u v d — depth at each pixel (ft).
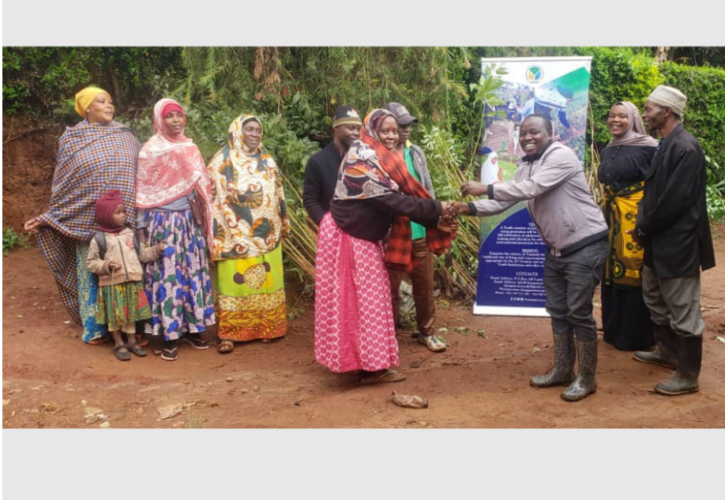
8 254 23.68
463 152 25.71
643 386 14.78
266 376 15.76
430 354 17.30
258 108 21.27
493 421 12.75
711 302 22.54
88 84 25.75
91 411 13.23
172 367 16.12
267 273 17.69
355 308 14.23
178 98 21.06
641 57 33.32
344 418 12.91
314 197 16.46
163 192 16.42
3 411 12.98
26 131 25.46
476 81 26.61
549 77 19.85
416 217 13.83
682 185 13.57
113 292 15.87
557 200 13.57
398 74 22.39
